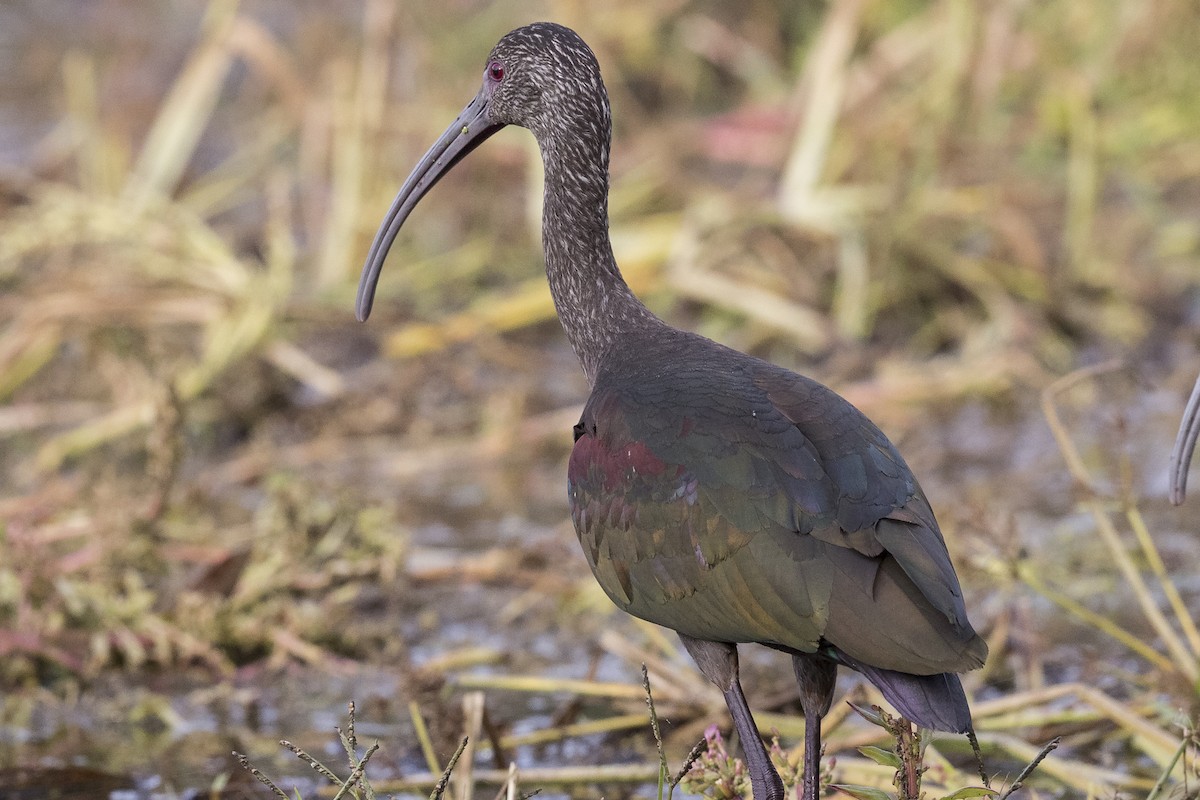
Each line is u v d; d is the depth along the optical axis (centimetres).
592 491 694
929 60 1683
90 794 839
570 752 863
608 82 1798
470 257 1583
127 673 993
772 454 642
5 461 1343
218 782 815
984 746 827
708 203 1541
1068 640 973
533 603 1076
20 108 2114
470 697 824
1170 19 1731
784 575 621
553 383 1431
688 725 876
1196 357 1398
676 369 707
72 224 1472
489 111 838
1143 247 1534
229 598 1027
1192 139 1653
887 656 597
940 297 1474
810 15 1883
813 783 647
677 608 661
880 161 1571
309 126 1695
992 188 1526
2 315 1441
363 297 877
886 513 621
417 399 1410
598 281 800
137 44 2266
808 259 1526
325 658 996
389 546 1044
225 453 1358
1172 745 790
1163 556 1073
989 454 1275
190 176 1819
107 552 1039
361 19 2116
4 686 977
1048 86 1664
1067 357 1410
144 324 1403
